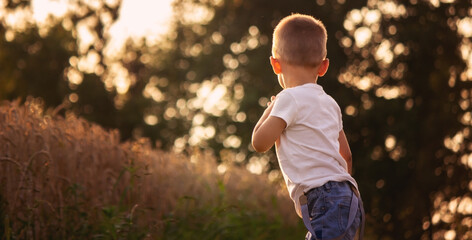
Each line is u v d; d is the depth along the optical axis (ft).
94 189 21.93
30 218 18.81
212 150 64.23
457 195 39.37
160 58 77.71
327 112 11.03
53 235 19.49
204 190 27.04
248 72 59.57
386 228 47.32
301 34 11.15
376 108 48.93
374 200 48.39
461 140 41.06
